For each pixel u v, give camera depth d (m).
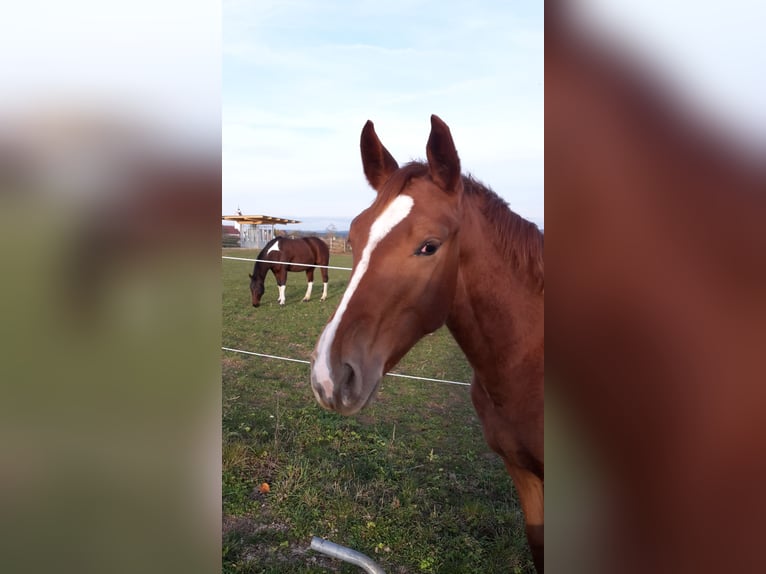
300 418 3.78
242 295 9.56
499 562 2.34
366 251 1.50
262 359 5.28
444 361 5.35
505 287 1.66
